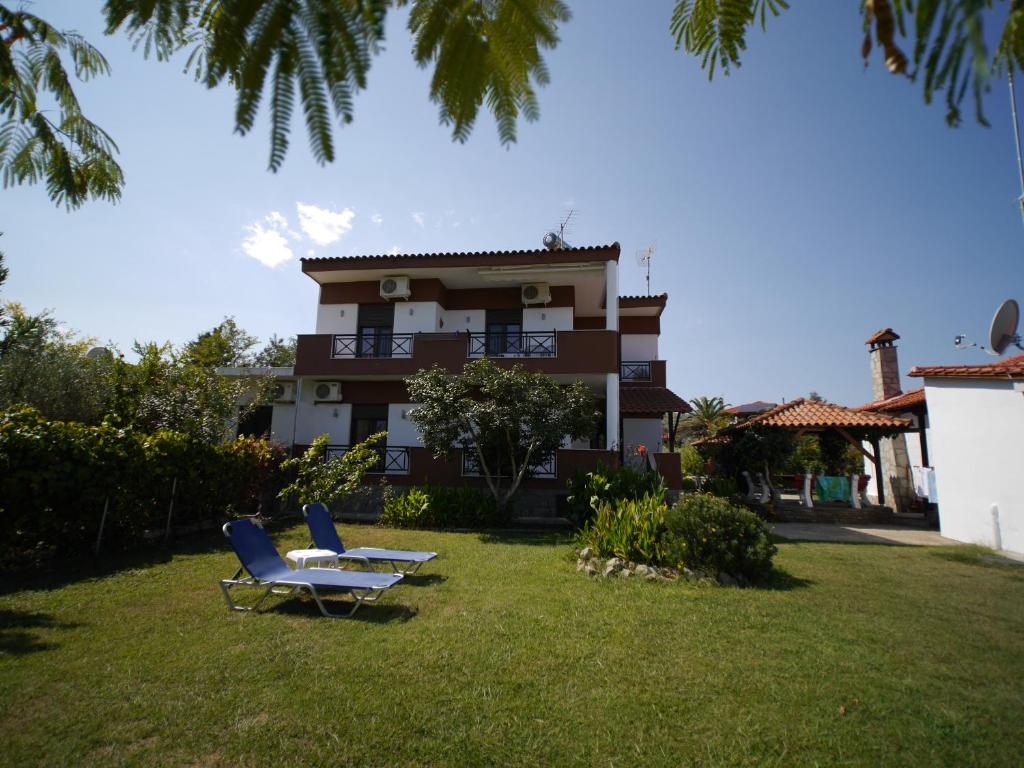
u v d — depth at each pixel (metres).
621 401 17.47
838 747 3.11
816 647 4.66
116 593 6.01
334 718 3.33
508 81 1.32
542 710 3.47
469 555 8.68
